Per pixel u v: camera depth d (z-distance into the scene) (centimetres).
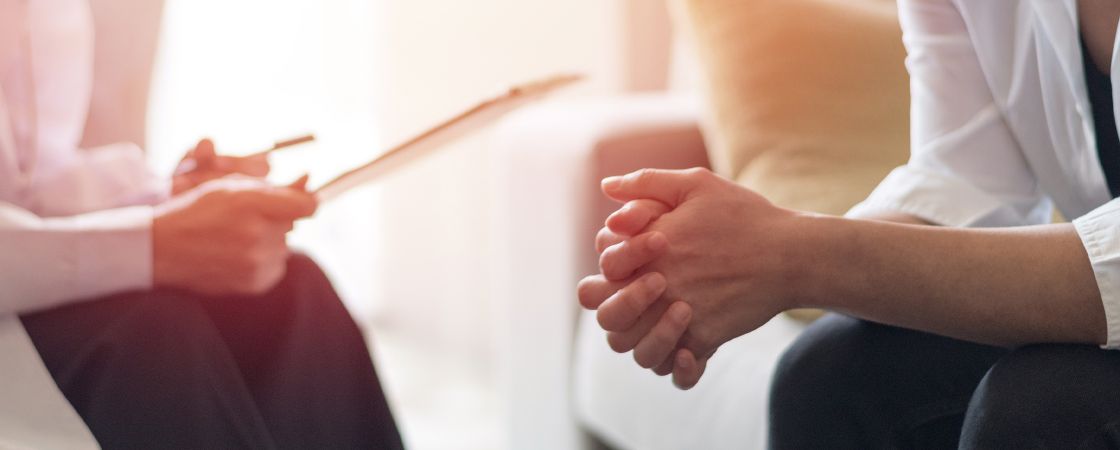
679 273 117
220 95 273
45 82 133
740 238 116
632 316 117
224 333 123
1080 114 118
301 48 275
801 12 176
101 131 150
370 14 275
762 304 116
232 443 113
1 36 129
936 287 112
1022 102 122
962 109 125
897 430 118
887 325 118
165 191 136
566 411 187
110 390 112
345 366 125
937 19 126
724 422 155
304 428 122
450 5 273
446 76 275
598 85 275
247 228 115
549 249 188
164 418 111
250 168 134
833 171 166
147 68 153
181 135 271
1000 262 111
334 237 293
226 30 271
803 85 172
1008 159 125
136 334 112
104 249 114
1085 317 109
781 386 119
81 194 132
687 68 268
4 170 127
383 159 116
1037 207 126
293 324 123
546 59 276
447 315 285
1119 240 109
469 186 280
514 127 200
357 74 278
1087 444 104
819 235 115
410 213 286
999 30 122
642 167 183
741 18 177
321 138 278
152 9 152
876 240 114
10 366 111
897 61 175
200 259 115
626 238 119
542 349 192
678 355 118
